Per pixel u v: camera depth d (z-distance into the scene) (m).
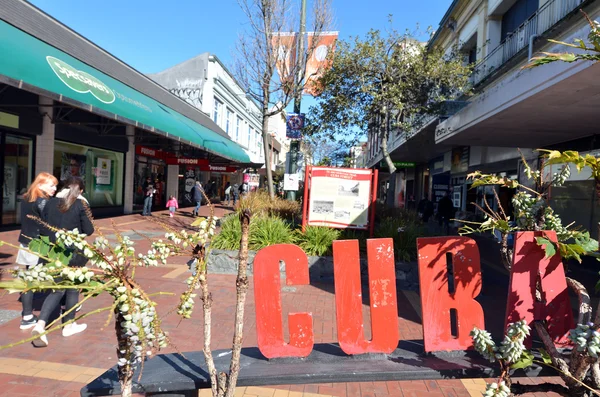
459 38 19.08
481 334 1.74
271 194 12.86
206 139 18.73
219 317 5.31
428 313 2.43
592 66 5.49
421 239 2.49
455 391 3.64
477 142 12.52
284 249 2.40
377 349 2.40
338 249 2.45
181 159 20.59
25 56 8.59
